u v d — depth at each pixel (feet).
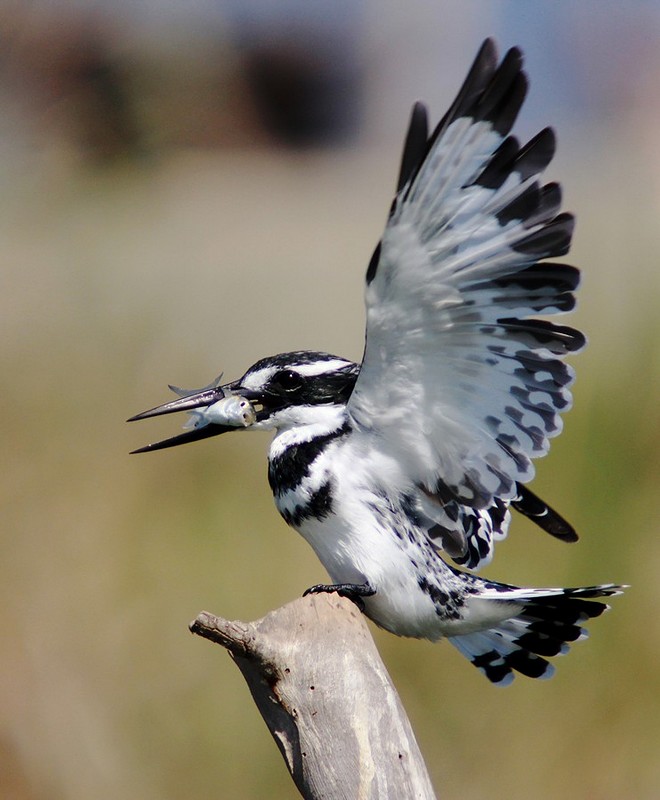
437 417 23.67
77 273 50.24
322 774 19.08
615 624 35.50
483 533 26.03
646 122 76.43
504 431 23.35
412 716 34.83
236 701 35.47
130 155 78.48
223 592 36.91
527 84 20.52
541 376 22.58
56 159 64.64
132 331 45.03
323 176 98.99
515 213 20.92
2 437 40.47
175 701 35.42
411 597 24.80
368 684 19.42
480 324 22.12
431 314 22.03
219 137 100.73
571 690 35.04
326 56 106.83
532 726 34.73
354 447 24.73
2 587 36.99
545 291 21.57
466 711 34.91
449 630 25.59
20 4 77.20
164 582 37.35
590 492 36.91
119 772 34.32
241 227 74.28
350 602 20.85
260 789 34.53
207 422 25.94
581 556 36.06
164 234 64.75
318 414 25.32
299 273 60.29
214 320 48.37
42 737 34.53
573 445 37.86
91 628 36.32
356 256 65.46
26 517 38.52
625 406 38.42
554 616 25.82
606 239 49.01
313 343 51.88
